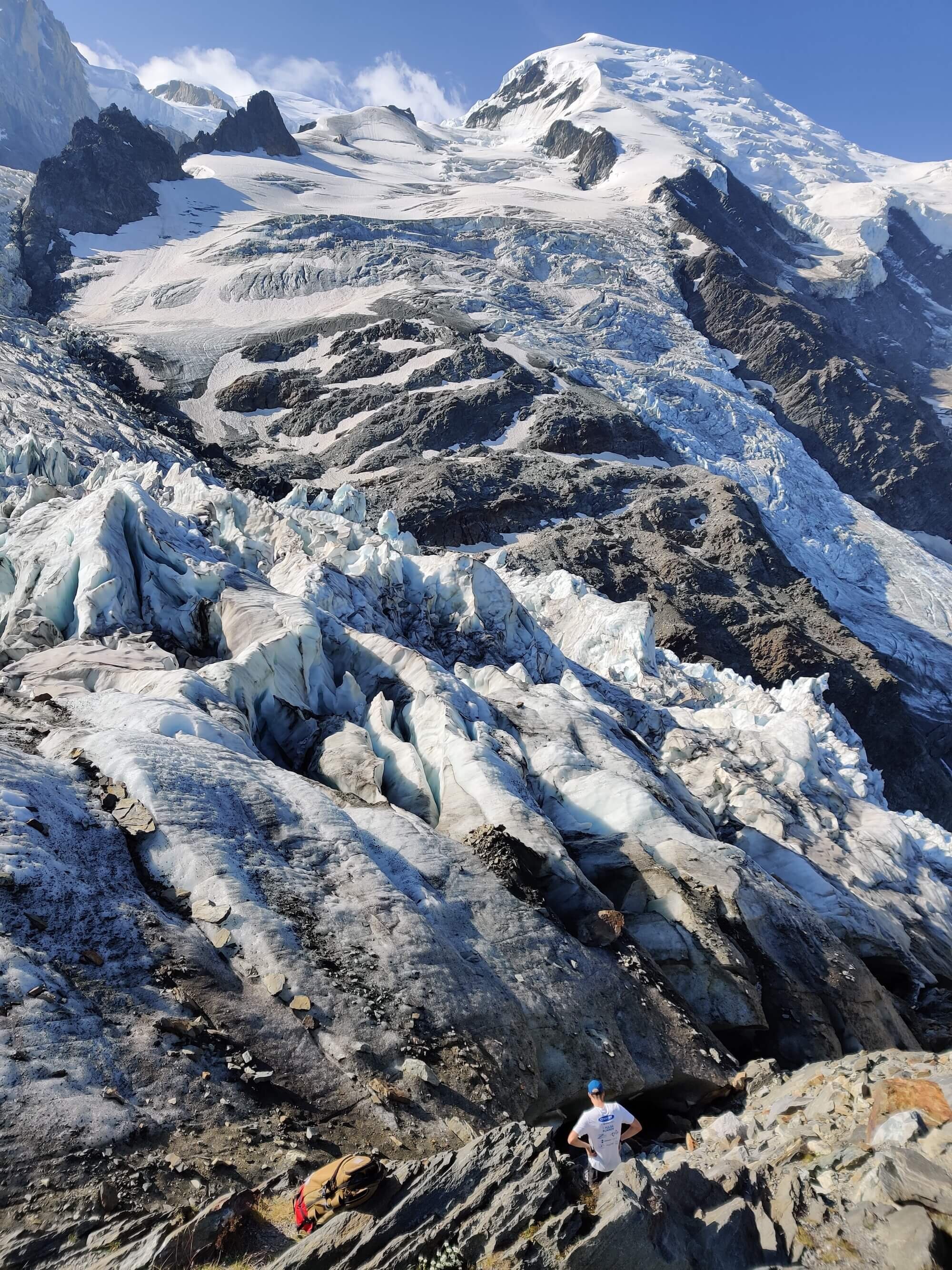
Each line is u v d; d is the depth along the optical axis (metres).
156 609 21.03
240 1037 8.84
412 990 10.05
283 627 19.34
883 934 20.02
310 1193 7.27
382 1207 7.24
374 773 15.11
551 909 13.23
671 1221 7.54
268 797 12.21
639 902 15.09
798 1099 10.62
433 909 11.58
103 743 12.03
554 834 14.64
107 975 8.76
